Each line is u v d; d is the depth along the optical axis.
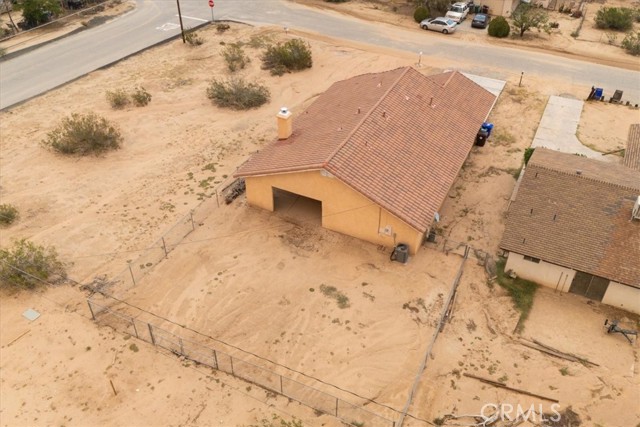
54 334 21.00
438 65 42.88
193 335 20.88
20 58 44.72
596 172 24.59
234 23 51.72
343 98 31.03
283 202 27.89
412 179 24.89
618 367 19.67
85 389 18.92
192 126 35.12
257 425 17.73
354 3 56.81
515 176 29.92
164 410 18.22
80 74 42.09
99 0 57.06
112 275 23.69
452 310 21.83
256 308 21.97
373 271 23.66
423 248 24.91
